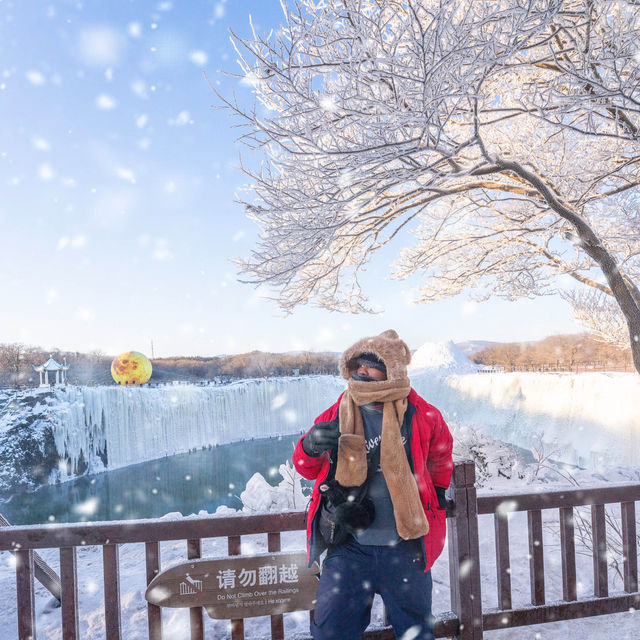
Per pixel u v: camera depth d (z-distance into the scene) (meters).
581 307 14.02
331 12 4.04
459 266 11.53
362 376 1.95
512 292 11.12
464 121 7.50
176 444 41.56
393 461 1.83
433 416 2.05
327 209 5.32
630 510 2.79
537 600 2.63
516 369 46.53
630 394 22.94
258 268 6.53
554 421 28.55
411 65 4.00
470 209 10.27
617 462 22.62
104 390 36.94
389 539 1.84
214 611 2.35
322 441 1.78
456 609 2.47
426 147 4.43
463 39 3.81
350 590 1.83
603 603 2.69
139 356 42.75
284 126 4.68
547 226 8.48
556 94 4.10
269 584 2.38
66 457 32.62
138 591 3.57
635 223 8.11
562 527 2.71
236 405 47.81
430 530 1.94
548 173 7.83
